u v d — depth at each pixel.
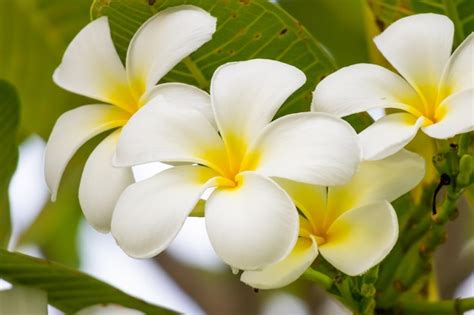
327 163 0.73
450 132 0.74
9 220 0.90
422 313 0.82
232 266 0.72
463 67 0.76
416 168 0.76
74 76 0.81
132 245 0.73
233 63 0.76
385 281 0.82
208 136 0.75
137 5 0.81
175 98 0.77
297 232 0.72
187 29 0.78
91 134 0.79
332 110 0.76
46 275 0.83
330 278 0.79
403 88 0.77
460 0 0.83
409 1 0.85
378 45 0.78
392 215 0.75
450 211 0.79
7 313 0.80
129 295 0.84
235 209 0.73
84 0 0.97
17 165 0.90
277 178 0.77
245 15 0.82
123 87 0.80
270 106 0.75
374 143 0.75
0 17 0.97
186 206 0.73
